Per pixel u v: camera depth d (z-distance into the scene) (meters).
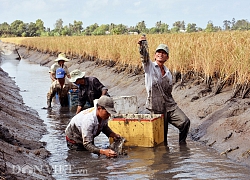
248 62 9.72
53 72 13.40
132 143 7.93
